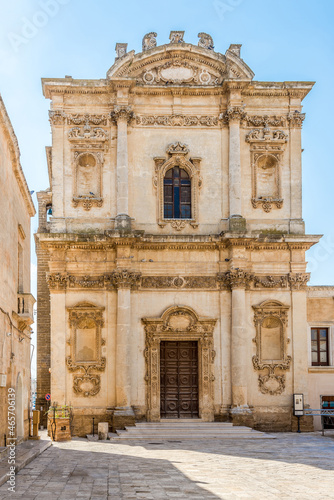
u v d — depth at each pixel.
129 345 34.19
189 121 37.03
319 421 35.75
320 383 36.19
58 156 36.16
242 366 34.34
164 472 19.58
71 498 15.30
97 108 36.69
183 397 35.31
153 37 37.59
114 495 15.70
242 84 36.38
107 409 34.12
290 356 35.53
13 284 25.14
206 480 18.00
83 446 28.12
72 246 35.16
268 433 34.12
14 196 25.50
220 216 36.53
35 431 28.67
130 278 34.69
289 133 37.41
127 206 35.47
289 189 37.03
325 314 37.09
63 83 36.25
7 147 23.19
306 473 19.27
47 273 35.12
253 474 19.12
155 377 34.66
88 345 34.97
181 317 35.28
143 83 37.06
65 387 34.22
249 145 37.12
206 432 32.16
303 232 36.62
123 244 34.66
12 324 24.30
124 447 27.64
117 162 35.88
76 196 35.97
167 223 36.16
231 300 35.38
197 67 37.44
